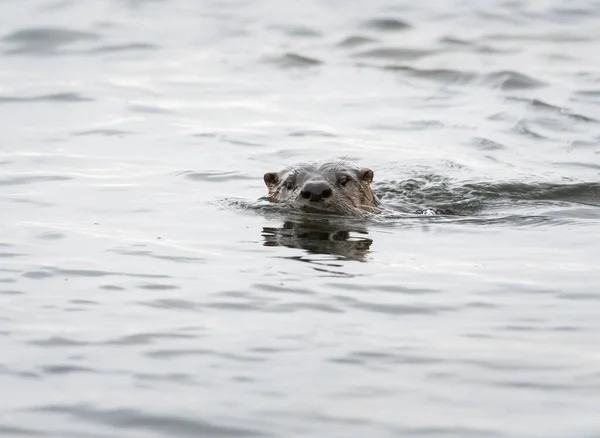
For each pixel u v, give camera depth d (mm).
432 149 56312
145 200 45250
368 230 41125
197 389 25922
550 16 85938
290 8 89312
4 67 72562
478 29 82688
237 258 36688
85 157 53062
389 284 33812
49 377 26531
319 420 24391
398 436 23656
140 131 58844
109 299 32188
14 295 32406
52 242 38281
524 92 67438
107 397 25469
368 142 57625
